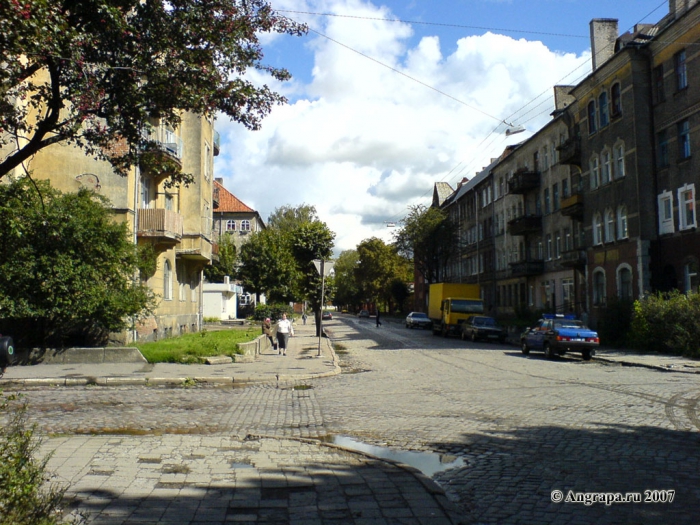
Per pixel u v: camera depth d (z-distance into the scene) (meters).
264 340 26.42
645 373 17.33
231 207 78.19
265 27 10.47
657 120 28.44
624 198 29.98
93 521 4.88
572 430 8.85
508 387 13.99
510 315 51.03
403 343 33.34
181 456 7.11
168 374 16.42
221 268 63.66
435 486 5.95
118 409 11.32
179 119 10.69
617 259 30.69
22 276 17.64
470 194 65.56
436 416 10.23
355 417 10.30
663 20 32.81
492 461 7.20
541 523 5.11
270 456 7.16
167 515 5.07
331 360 21.25
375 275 92.56
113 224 19.84
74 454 7.10
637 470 6.64
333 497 5.61
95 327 21.89
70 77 9.14
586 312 34.22
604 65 31.47
